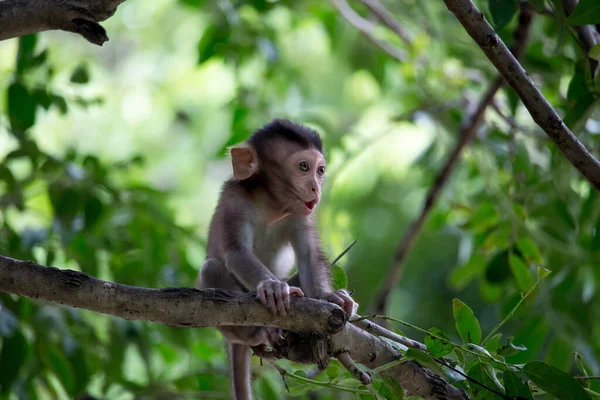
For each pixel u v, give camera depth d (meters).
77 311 11.50
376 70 17.22
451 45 14.99
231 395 10.30
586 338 11.92
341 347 7.34
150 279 12.48
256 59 16.52
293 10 17.05
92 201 11.59
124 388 11.71
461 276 12.87
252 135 10.20
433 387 7.62
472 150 12.80
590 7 7.79
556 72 13.08
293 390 8.40
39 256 12.42
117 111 22.56
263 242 10.02
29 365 10.80
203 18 20.83
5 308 10.58
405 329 20.02
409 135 17.77
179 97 22.30
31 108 11.73
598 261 11.98
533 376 6.95
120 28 23.28
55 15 7.19
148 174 21.55
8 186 11.79
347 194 18.23
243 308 7.16
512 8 8.89
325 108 21.16
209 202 21.83
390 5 16.64
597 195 11.48
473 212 11.70
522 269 10.70
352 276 20.47
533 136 12.83
